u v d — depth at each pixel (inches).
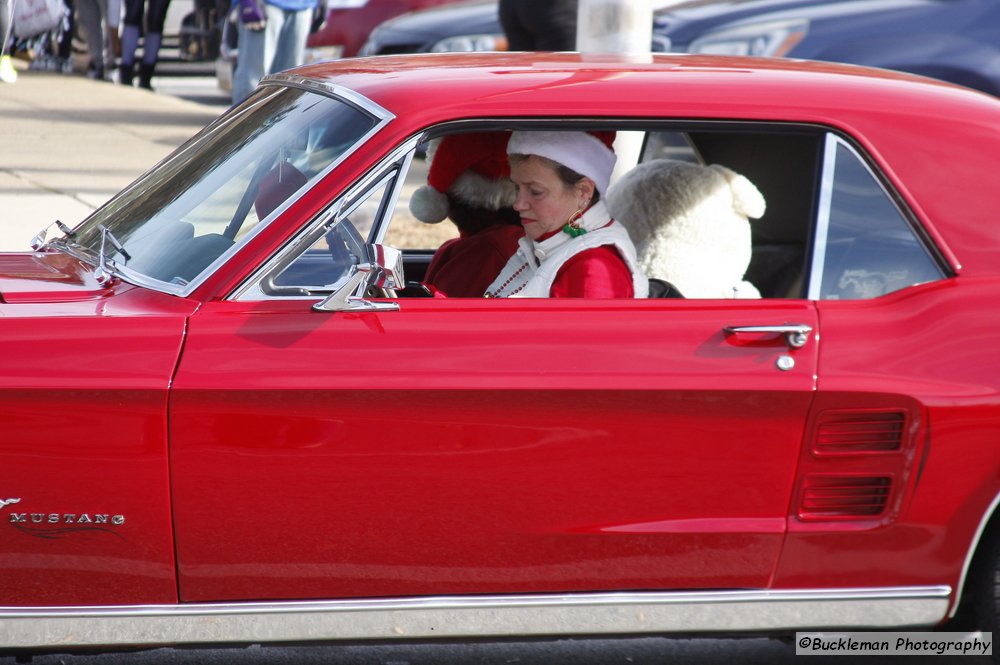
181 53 1841.8
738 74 341.7
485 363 305.0
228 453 298.7
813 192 328.8
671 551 317.7
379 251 299.3
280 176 325.7
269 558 307.0
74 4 1662.2
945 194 328.2
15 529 296.8
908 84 349.4
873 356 316.5
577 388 304.7
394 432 302.7
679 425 310.5
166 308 307.9
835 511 321.1
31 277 329.1
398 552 310.7
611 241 342.3
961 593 332.8
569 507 312.2
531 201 341.1
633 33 633.6
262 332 304.0
